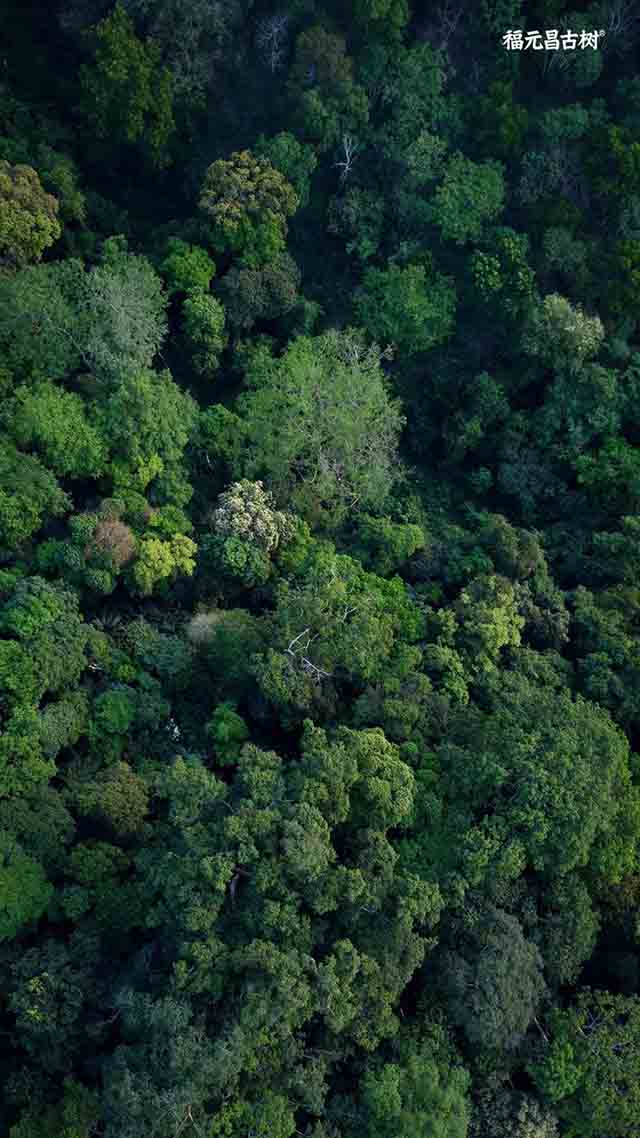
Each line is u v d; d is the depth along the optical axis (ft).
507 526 141.79
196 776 113.39
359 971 109.50
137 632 130.62
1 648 118.52
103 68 141.79
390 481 147.13
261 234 144.97
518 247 149.48
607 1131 117.60
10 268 137.49
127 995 105.70
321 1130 108.88
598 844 122.93
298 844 107.65
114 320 136.87
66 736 119.96
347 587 133.59
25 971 108.27
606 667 133.49
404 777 116.47
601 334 149.38
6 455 130.52
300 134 149.89
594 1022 119.03
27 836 113.60
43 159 146.41
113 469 135.44
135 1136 100.27
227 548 133.49
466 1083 114.11
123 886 113.70
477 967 113.91
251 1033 104.78
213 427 142.82
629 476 149.38
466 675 130.52
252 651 127.44
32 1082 108.88
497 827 118.11
